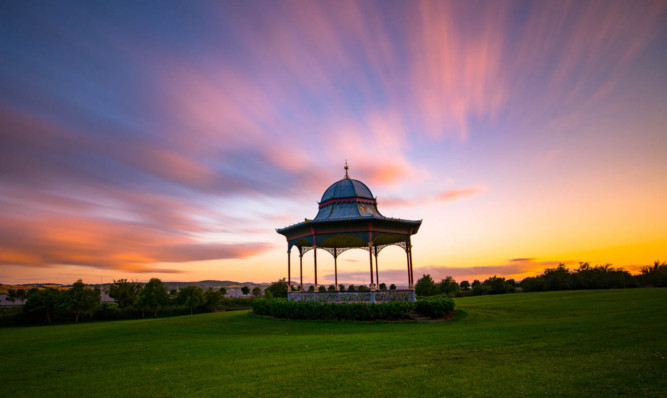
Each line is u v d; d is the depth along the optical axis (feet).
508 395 30.22
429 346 52.31
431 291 173.37
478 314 100.32
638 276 211.00
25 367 51.60
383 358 45.29
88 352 62.28
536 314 94.38
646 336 50.34
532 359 41.34
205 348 60.29
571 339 51.42
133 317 195.21
